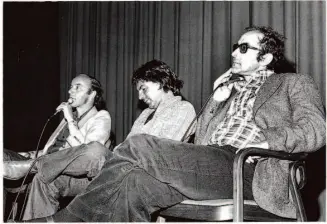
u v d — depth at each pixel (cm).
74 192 243
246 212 175
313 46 294
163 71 262
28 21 409
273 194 176
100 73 401
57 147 280
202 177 172
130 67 386
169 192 171
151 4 378
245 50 213
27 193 242
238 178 163
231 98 217
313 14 296
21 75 401
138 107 374
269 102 195
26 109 400
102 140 274
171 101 255
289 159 174
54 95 414
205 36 343
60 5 425
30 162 228
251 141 193
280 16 311
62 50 421
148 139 168
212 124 213
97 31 406
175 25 362
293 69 299
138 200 167
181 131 243
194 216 173
